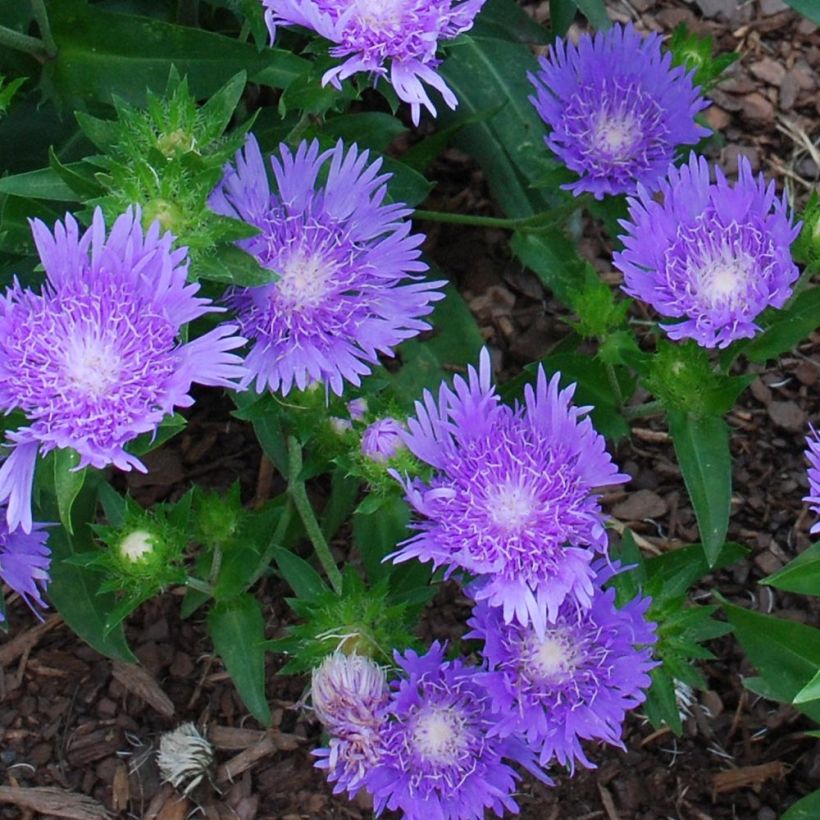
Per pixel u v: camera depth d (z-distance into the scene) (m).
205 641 1.03
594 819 1.01
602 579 0.89
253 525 0.95
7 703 1.02
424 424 0.88
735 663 1.04
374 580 0.96
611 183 1.00
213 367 0.84
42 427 0.84
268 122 1.04
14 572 0.93
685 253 0.94
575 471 0.88
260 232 0.86
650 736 1.02
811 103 1.17
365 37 0.88
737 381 0.93
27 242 0.96
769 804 1.01
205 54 0.97
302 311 0.91
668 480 1.08
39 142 1.02
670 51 1.01
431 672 0.89
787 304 0.96
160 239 0.85
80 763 1.01
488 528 0.87
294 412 0.92
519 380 1.00
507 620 0.87
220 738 1.02
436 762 0.89
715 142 1.12
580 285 1.07
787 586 0.92
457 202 1.13
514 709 0.89
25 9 0.99
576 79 1.00
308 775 1.01
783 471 1.08
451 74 1.10
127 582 0.91
